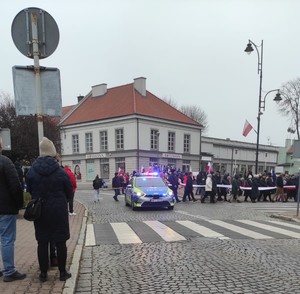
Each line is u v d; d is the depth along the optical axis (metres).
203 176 22.36
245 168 59.81
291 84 45.28
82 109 47.50
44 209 4.63
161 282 5.21
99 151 42.34
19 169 12.00
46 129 26.06
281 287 4.96
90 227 10.53
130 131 39.12
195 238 8.62
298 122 45.06
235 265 6.12
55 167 4.74
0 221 4.68
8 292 4.30
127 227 10.43
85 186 40.19
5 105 26.44
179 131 44.09
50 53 5.32
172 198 15.23
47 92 5.28
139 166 38.62
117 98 44.50
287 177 23.50
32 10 5.20
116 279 5.38
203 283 5.14
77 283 5.17
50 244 5.44
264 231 9.81
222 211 15.03
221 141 58.84
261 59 23.30
